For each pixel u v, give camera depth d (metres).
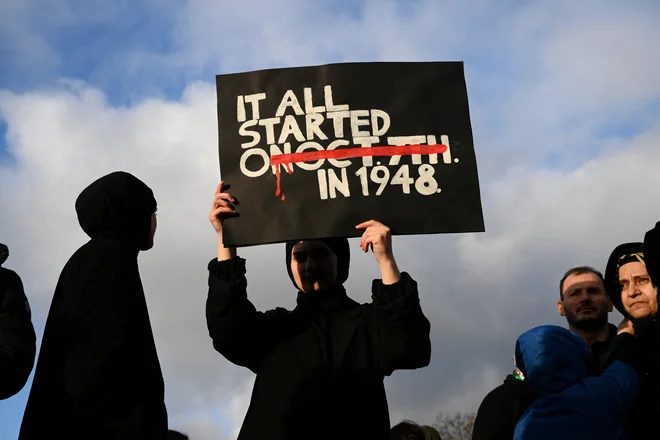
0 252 4.23
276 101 4.27
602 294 5.52
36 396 3.58
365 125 4.23
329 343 4.08
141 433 3.50
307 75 4.29
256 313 4.13
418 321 3.90
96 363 3.50
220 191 4.21
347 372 4.00
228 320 4.03
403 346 3.87
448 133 4.23
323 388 3.97
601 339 5.51
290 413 3.93
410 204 4.12
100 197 3.94
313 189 4.15
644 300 4.23
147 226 4.06
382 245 3.99
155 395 3.60
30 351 4.05
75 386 3.50
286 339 4.14
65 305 3.66
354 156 4.18
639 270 4.26
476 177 4.18
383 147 4.20
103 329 3.55
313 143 4.21
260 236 4.11
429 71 4.30
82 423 3.52
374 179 4.16
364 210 4.11
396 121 4.24
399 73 4.29
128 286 3.70
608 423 3.87
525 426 3.96
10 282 4.19
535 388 4.02
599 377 3.97
